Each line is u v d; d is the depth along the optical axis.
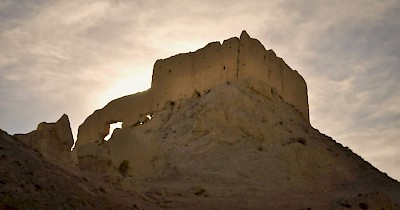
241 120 26.28
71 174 11.47
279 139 26.31
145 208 11.98
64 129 15.59
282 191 19.09
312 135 29.33
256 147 24.70
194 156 24.03
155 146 20.83
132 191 13.66
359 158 28.83
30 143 14.36
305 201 16.89
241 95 28.12
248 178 20.97
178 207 13.27
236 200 15.79
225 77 30.36
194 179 19.66
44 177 10.03
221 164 22.70
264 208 15.12
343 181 23.84
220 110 26.86
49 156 13.80
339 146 29.83
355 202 15.20
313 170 23.86
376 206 14.89
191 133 26.64
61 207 9.07
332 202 16.42
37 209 8.46
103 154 17.80
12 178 9.13
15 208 8.12
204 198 15.39
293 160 23.84
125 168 18.84
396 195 20.69
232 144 25.05
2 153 10.00
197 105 29.17
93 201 10.27
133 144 19.33
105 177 13.81
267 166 22.47
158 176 19.67
